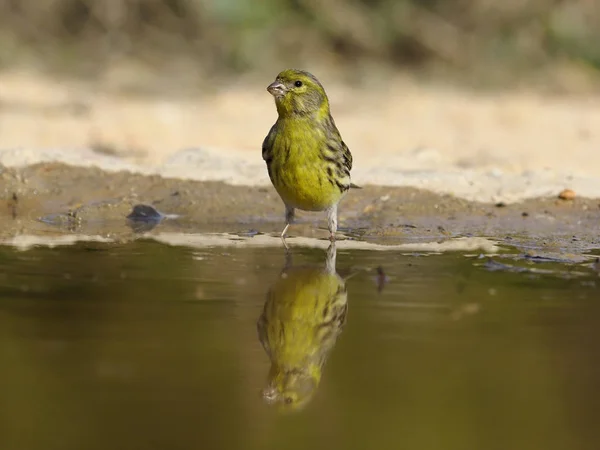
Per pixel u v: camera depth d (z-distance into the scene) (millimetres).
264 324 8836
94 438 6559
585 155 17781
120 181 14664
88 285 10039
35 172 14609
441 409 7176
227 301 9555
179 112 21484
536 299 9750
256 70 28391
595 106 24266
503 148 18188
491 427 7059
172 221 13883
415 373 7730
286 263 11227
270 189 14727
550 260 11539
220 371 7676
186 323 8852
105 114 20797
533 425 7039
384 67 29031
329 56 29891
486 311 9289
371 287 10211
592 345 8266
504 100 24922
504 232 13328
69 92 23938
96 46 29266
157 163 16016
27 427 6727
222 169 15289
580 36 29984
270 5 29719
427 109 22922
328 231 13336
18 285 10008
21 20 29203
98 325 8711
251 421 6910
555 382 7625
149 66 28359
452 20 29859
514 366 7887
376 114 21984
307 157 12102
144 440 6551
